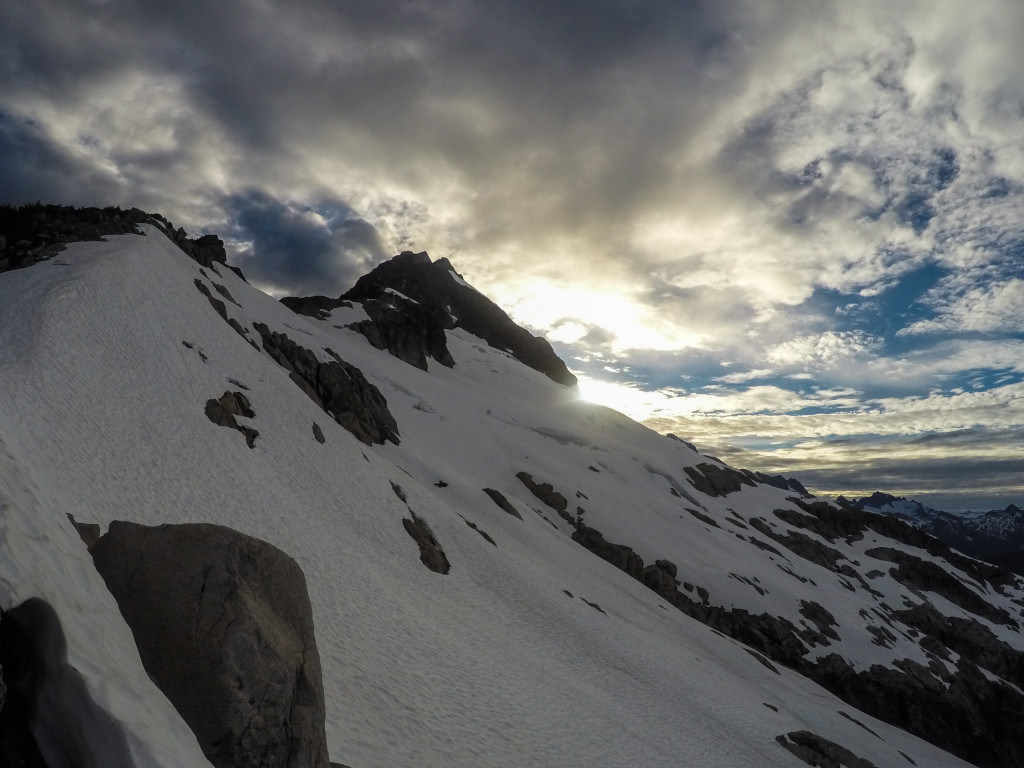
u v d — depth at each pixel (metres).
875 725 57.62
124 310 36.25
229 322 53.62
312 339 76.06
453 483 59.78
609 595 52.78
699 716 33.28
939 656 80.00
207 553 8.58
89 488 19.58
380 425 65.25
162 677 7.49
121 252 44.50
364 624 21.81
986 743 69.38
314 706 9.05
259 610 8.73
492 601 35.41
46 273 35.94
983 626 97.00
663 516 90.88
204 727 7.33
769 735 35.47
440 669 21.61
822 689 61.56
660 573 71.12
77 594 6.32
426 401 96.88
